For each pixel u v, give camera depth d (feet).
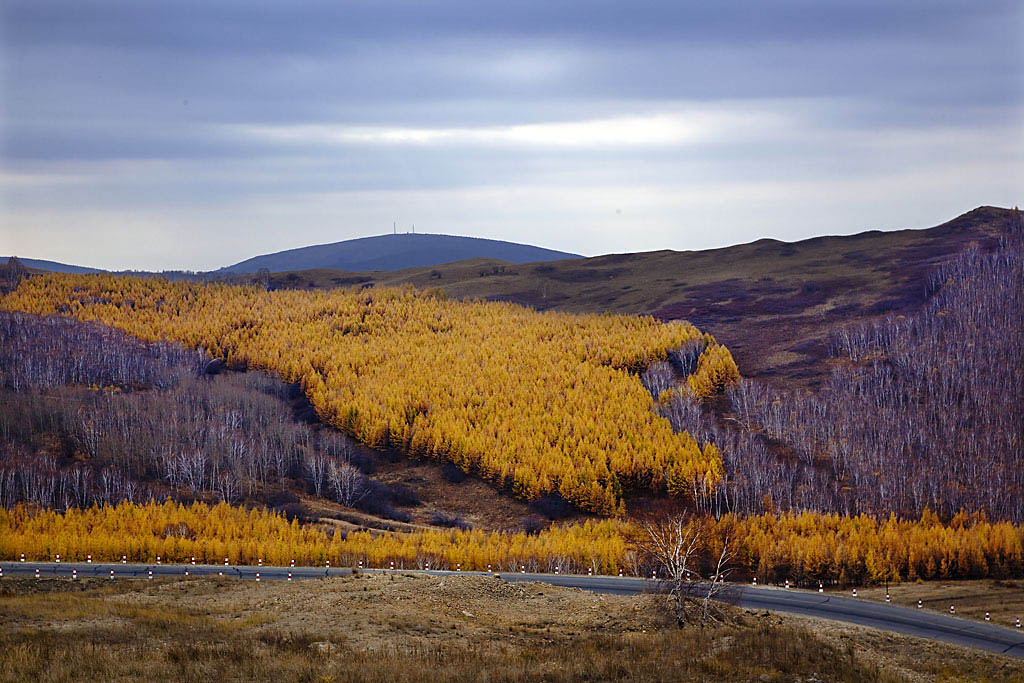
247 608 184.03
